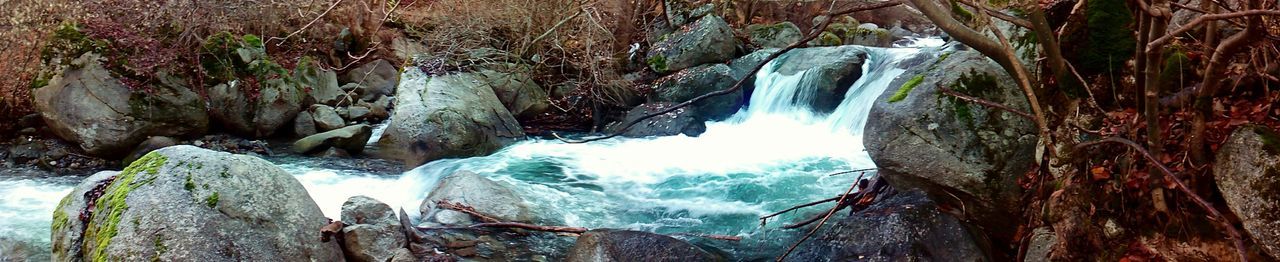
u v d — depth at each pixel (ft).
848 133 31.04
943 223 15.43
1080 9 14.26
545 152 30.19
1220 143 11.76
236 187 16.31
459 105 30.91
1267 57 11.78
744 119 35.60
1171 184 12.15
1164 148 12.59
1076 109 14.10
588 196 24.26
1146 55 11.55
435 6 40.98
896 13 55.42
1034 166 15.17
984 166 15.25
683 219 21.89
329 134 30.42
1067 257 13.66
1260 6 10.11
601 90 36.78
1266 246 10.71
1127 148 13.05
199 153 16.97
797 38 44.55
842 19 52.11
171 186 15.93
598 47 36.86
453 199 21.22
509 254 18.60
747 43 43.78
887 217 15.66
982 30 16.63
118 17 32.32
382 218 18.29
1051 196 14.19
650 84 38.24
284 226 16.40
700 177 26.08
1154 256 12.51
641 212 22.68
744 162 27.84
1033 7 13.16
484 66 36.55
